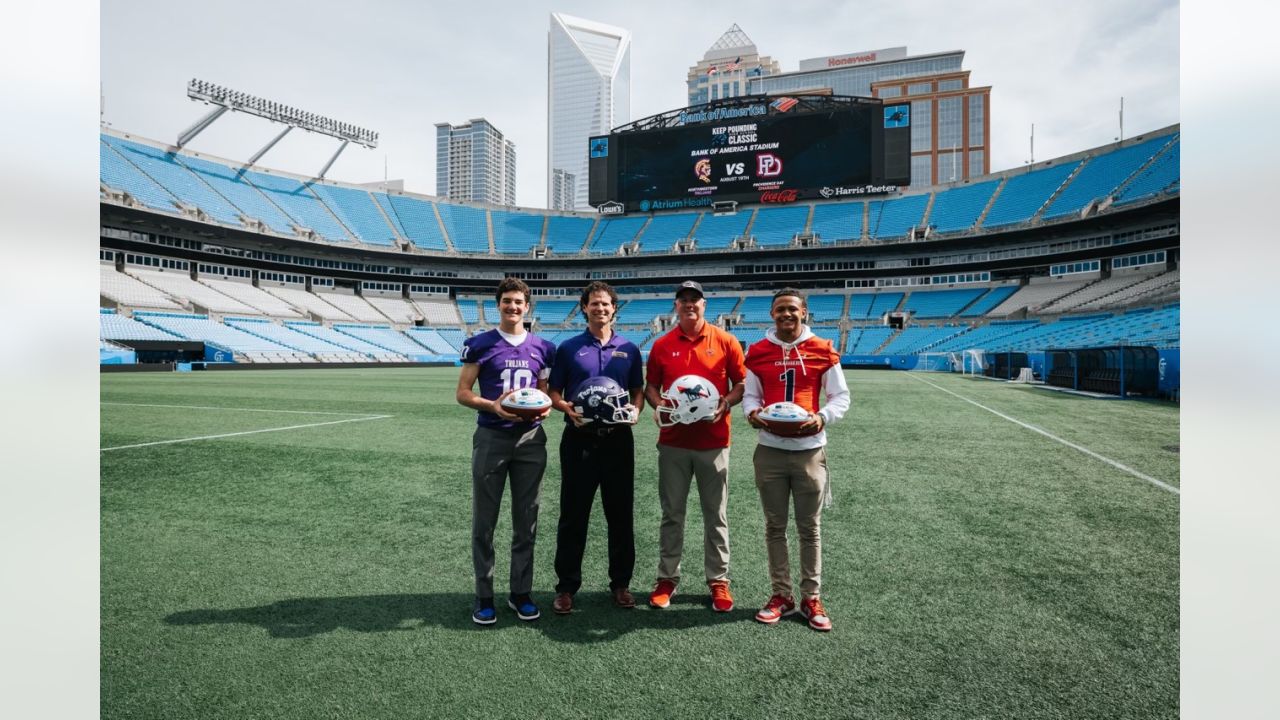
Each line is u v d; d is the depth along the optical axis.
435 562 3.87
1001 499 5.37
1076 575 3.62
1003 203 42.00
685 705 2.31
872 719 2.22
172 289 37.59
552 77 198.88
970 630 2.93
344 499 5.35
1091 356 17.69
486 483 3.04
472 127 163.88
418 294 52.19
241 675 2.53
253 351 34.00
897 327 41.22
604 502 3.29
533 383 3.20
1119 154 38.31
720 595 3.19
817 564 3.05
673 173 45.81
